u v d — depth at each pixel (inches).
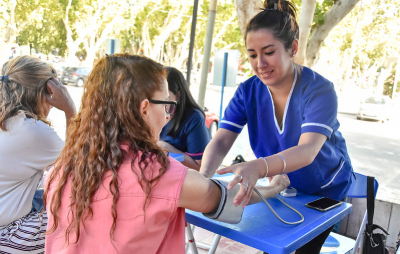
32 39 908.0
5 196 67.1
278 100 65.3
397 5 668.1
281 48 57.8
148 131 41.2
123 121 39.9
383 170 310.7
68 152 42.4
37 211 72.8
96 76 41.6
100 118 40.0
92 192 38.5
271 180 66.8
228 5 719.7
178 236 42.1
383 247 72.1
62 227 41.9
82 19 805.9
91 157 38.9
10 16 668.1
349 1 163.8
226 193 44.5
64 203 41.4
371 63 1039.0
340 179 69.1
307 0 156.2
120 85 40.2
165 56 1224.8
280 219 53.7
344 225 126.4
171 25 867.4
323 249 89.6
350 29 764.6
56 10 770.8
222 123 72.3
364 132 527.2
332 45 776.9
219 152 68.7
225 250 116.2
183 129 103.7
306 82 61.8
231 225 52.2
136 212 38.2
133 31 1021.8
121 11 816.9
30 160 67.2
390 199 124.2
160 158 39.8
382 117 665.0
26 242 67.1
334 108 60.2
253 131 70.8
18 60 72.0
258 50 58.3
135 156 39.2
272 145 69.2
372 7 697.0
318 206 60.7
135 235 38.1
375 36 801.6
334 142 67.9
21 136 65.6
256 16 59.0
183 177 39.8
